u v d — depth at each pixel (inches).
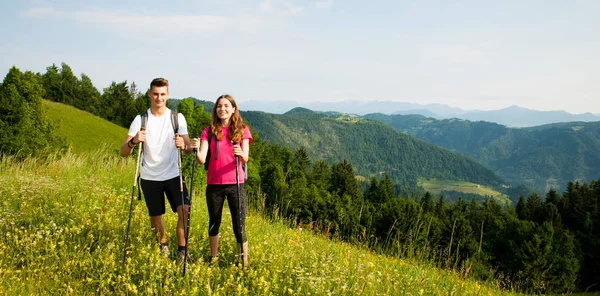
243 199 194.2
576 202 2930.6
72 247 192.4
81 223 219.0
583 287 1971.0
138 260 179.6
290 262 188.5
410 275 227.6
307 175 2933.1
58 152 512.4
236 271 177.9
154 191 202.8
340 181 2979.8
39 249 184.9
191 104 1199.6
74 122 2475.4
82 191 301.4
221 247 215.3
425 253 272.8
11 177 336.8
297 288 166.4
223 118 191.2
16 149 979.3
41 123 1245.7
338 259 219.0
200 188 415.2
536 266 1546.5
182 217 202.5
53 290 155.5
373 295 175.5
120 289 154.6
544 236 1731.1
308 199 1222.3
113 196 292.7
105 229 215.5
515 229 1840.6
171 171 203.6
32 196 273.6
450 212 2795.3
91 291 155.0
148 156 200.5
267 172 1349.7
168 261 176.4
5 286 153.0
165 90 201.5
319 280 167.6
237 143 189.9
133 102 4217.5
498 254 1815.9
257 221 297.6
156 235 207.8
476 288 256.4
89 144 2267.5
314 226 301.6
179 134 201.9
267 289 157.2
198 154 188.1
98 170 417.7
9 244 193.9
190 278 164.9
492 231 1942.7
